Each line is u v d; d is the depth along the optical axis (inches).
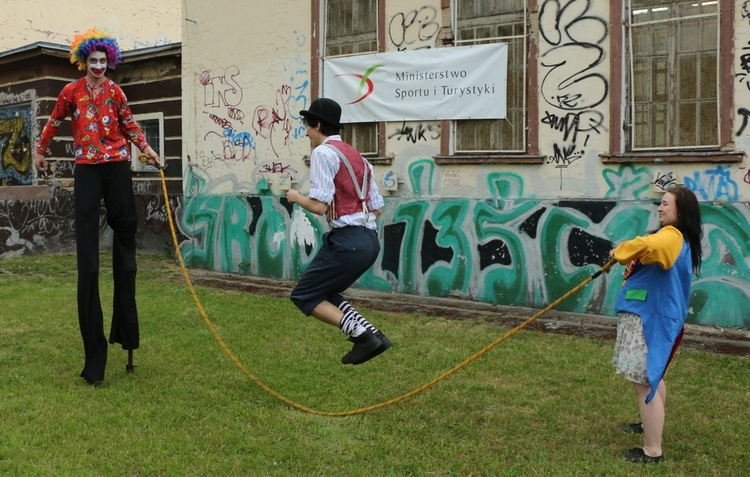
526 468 164.6
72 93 222.8
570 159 340.5
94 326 225.0
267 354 260.4
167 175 560.1
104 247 601.6
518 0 354.0
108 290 392.8
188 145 482.9
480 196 366.6
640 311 167.2
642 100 326.3
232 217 460.1
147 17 832.3
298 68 426.6
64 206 579.2
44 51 558.3
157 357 256.1
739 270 300.4
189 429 187.8
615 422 194.9
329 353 262.1
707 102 311.3
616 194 329.1
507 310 346.3
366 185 187.2
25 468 160.1
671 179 313.9
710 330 300.7
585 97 335.0
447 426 191.5
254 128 448.8
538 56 347.6
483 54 362.3
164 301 358.0
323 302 185.2
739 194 300.8
